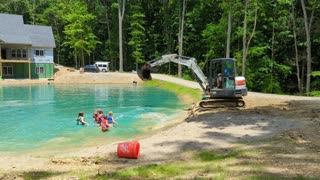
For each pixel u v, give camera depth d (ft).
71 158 31.63
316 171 24.06
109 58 223.51
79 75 160.97
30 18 233.96
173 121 56.03
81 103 83.10
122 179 24.02
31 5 239.30
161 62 65.46
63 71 184.34
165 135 40.75
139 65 215.10
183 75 172.35
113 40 216.33
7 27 169.78
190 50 185.68
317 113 51.49
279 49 137.49
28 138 45.29
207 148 33.50
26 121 58.18
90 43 205.98
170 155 31.50
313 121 45.11
